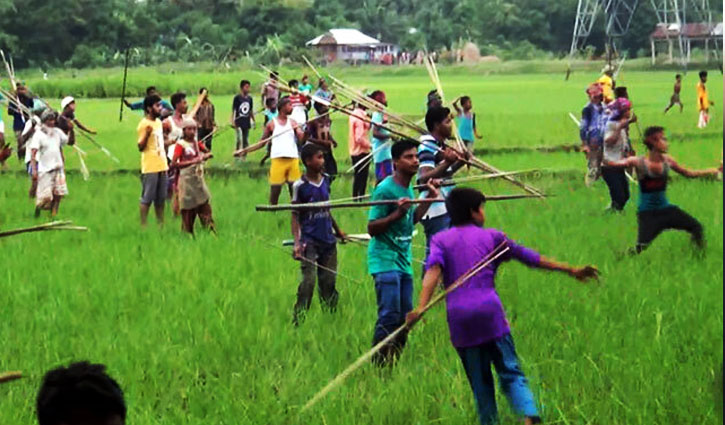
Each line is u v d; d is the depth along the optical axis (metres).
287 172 18.31
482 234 8.02
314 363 9.41
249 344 9.95
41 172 17.84
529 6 124.62
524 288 11.75
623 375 8.80
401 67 102.81
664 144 13.49
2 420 8.11
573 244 14.59
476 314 7.80
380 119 18.75
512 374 7.80
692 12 114.25
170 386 8.97
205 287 12.18
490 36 124.38
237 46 114.38
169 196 19.08
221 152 29.38
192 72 95.12
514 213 17.61
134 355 9.62
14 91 27.11
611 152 17.80
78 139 34.28
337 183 22.52
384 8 128.62
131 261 13.66
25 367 9.42
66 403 4.36
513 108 47.41
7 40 102.94
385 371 9.26
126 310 11.16
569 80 82.75
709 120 35.91
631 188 20.55
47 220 17.77
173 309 11.16
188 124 15.61
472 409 8.23
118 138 34.94
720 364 8.09
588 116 21.00
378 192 9.48
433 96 19.62
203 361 9.57
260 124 39.28
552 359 9.07
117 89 69.38
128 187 22.47
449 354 9.52
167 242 15.03
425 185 9.63
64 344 10.05
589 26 112.31
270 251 14.25
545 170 23.50
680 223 13.52
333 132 36.34
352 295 11.76
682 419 7.96
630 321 10.41
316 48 115.75
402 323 9.52
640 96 54.53
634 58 114.56
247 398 8.66
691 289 11.43
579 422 7.89
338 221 17.55
